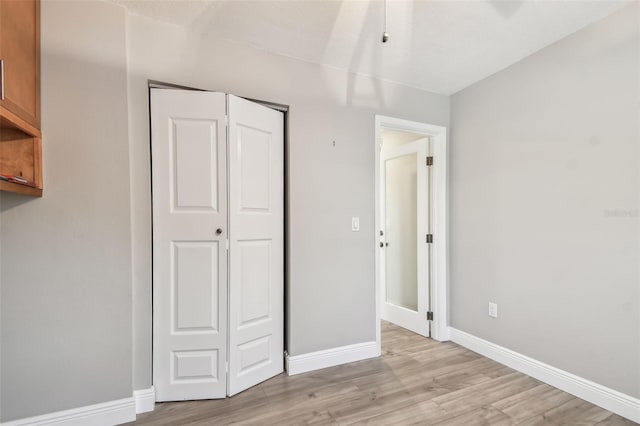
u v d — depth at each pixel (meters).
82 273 1.65
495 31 1.96
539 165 2.17
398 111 2.68
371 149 2.56
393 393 1.99
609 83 1.80
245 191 2.05
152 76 1.85
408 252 3.32
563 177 2.03
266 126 2.18
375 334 2.56
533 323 2.20
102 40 1.70
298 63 2.29
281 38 2.04
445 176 2.89
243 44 2.10
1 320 1.51
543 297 2.14
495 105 2.49
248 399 1.93
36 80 1.54
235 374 1.98
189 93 1.91
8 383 1.52
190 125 1.91
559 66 2.05
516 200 2.32
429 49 2.16
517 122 2.32
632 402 1.69
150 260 1.84
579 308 1.94
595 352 1.85
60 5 1.61
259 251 2.15
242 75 2.10
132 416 1.72
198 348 1.92
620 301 1.75
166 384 1.88
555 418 1.73
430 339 2.95
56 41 1.60
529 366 2.21
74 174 1.64
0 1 1.25
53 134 1.60
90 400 1.65
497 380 2.16
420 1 1.68
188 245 1.91
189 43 1.95
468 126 2.73
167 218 1.88
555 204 2.07
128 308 1.74
